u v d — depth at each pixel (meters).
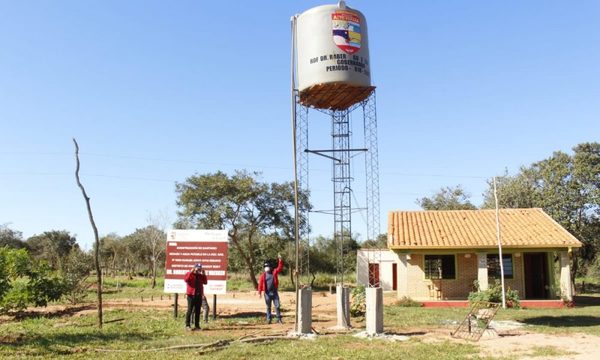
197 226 38.34
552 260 27.62
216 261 17.47
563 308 24.28
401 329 15.61
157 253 53.72
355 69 16.48
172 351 11.52
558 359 10.76
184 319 17.64
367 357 10.80
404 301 25.88
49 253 49.56
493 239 26.72
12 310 20.05
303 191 38.03
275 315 18.89
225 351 11.45
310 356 10.95
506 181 41.19
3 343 12.11
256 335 13.76
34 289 19.16
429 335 14.16
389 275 37.06
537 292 28.23
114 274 57.50
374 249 19.20
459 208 52.72
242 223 39.28
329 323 17.08
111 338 13.22
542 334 14.49
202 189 38.41
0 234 66.12
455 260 27.34
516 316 19.78
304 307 14.02
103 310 20.70
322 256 53.12
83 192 15.11
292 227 39.91
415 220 30.55
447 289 27.05
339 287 15.79
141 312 19.95
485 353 11.40
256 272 45.25
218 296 29.50
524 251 26.81
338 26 16.56
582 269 45.62
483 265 26.12
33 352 11.07
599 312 21.83
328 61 16.33
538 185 40.16
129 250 60.03
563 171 37.59
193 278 15.38
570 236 26.42
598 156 37.38
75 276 26.03
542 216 29.81
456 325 16.69
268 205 39.53
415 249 26.73
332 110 18.17
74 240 69.94
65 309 21.19
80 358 10.61
